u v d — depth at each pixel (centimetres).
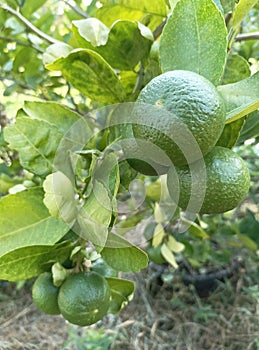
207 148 17
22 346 81
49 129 22
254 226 64
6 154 35
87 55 21
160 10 29
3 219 22
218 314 86
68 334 80
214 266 91
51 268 23
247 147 61
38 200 23
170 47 20
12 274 22
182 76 17
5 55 48
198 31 20
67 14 44
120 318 84
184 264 93
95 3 43
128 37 24
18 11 38
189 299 89
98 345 70
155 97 17
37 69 44
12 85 45
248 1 21
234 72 26
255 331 80
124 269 21
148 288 89
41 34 35
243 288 81
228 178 18
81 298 23
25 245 22
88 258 23
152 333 81
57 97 46
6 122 47
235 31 22
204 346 81
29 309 88
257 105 18
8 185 36
